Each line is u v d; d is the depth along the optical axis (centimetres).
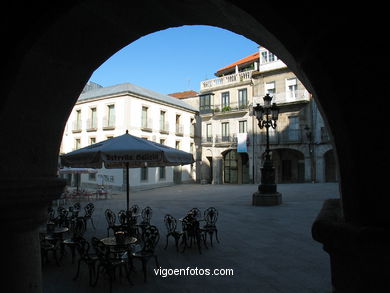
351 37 128
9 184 199
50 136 237
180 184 3497
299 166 3005
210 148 3469
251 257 615
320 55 131
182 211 1338
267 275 512
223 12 173
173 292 452
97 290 466
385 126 124
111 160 662
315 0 132
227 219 1053
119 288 472
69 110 248
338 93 129
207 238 784
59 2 171
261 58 3112
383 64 124
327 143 2711
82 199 2045
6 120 197
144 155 674
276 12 135
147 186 2981
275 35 143
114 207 1605
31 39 179
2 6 176
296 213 1155
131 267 514
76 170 1975
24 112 208
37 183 218
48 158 238
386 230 120
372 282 123
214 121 3453
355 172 130
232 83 3281
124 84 3212
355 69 127
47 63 203
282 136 2950
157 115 3181
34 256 227
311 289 452
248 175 3328
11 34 178
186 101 4206
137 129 2925
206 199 1827
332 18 129
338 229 130
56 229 689
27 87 201
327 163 2869
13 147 207
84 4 175
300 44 137
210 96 3434
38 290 230
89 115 3158
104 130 3011
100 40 218
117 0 179
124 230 710
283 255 626
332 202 201
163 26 222
